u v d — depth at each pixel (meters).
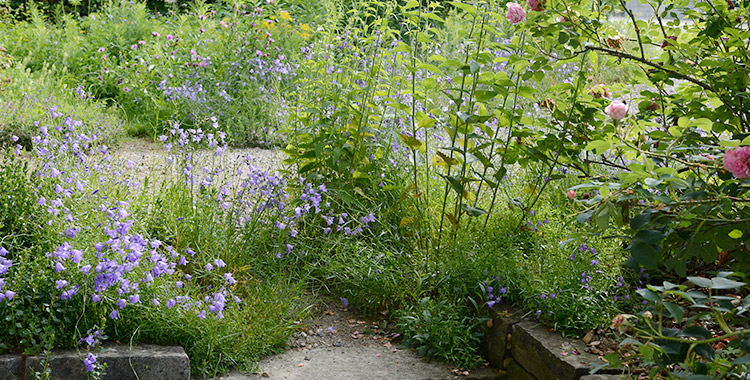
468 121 3.86
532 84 7.20
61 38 9.99
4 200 3.32
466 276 3.87
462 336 3.67
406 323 3.75
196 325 3.29
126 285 3.03
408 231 4.31
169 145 4.30
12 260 3.04
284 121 6.97
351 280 4.07
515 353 3.45
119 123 7.29
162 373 3.03
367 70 4.96
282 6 10.45
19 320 2.97
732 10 3.54
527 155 4.02
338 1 6.12
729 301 2.26
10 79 7.79
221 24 9.04
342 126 4.64
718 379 2.28
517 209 4.34
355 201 4.35
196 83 7.76
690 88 3.77
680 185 2.67
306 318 3.89
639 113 3.89
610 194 2.72
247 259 3.97
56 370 2.88
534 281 3.67
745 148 2.42
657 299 2.26
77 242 3.26
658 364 2.32
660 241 2.67
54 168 3.43
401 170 4.82
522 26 3.70
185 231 3.94
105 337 2.98
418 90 4.60
